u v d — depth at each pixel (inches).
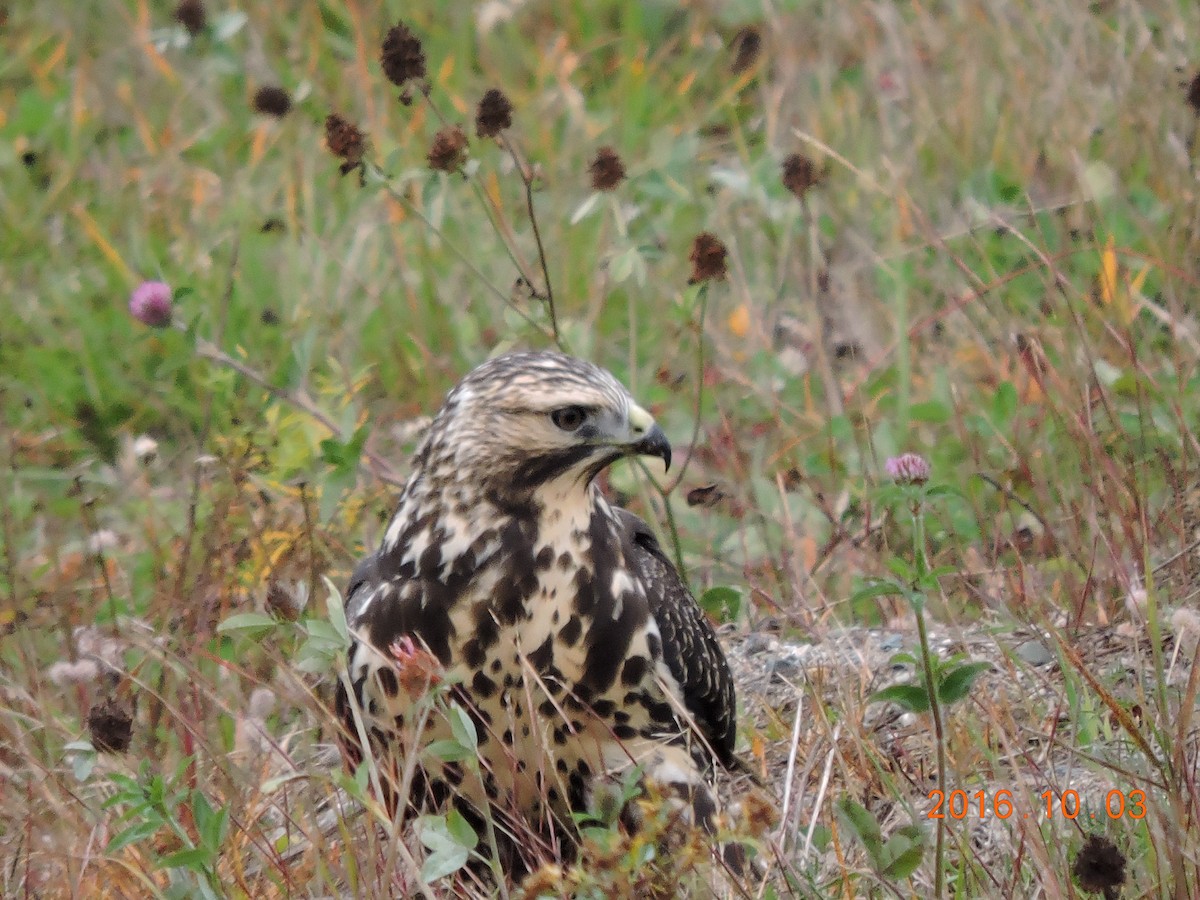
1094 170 504.1
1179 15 570.3
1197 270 486.6
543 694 300.7
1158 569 382.3
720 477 458.3
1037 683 350.6
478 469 301.7
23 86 698.2
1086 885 267.6
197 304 561.3
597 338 514.9
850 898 279.9
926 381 494.3
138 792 284.0
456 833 274.4
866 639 375.6
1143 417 421.1
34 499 498.3
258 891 299.7
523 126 633.0
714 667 332.2
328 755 355.6
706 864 280.4
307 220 577.0
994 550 408.8
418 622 302.5
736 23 669.9
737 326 514.3
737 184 527.2
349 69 640.4
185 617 395.5
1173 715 319.0
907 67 586.2
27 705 371.6
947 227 530.9
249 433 446.6
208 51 655.8
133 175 630.5
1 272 598.5
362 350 536.7
